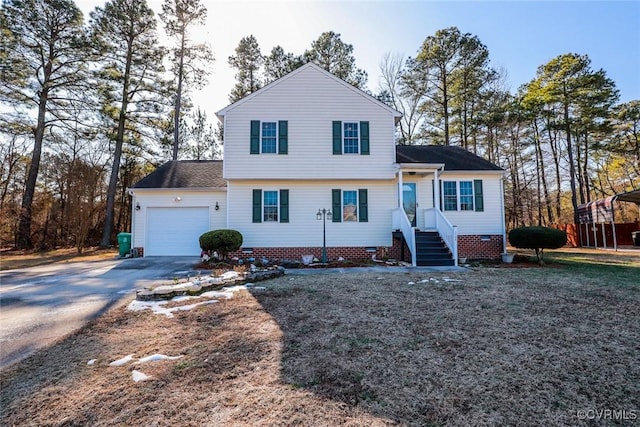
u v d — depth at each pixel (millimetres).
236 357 3529
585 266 10789
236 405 2602
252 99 12602
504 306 5484
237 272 8336
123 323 4812
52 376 3188
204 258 11695
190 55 20734
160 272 9516
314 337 4102
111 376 3150
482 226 13289
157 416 2477
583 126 22469
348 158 12617
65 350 3846
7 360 3600
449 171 13211
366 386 2885
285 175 12398
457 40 22000
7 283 8086
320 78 12820
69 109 19062
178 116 20375
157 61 19672
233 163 12328
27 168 22766
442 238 11758
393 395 2734
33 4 17312
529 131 25234
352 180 12836
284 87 12695
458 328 4395
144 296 6043
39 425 2426
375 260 11992
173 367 3311
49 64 18406
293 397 2707
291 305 5602
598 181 29391
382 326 4492
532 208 26375
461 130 24078
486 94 22828
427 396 2717
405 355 3539
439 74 23156
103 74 18484
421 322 4660
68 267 10883
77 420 2467
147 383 2984
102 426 2383
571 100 22312
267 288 6957
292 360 3434
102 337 4250
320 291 6660
